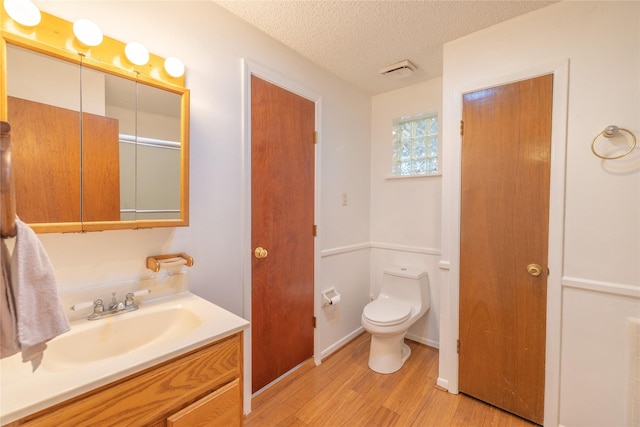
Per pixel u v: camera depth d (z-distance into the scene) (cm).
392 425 157
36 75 96
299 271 205
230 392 103
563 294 147
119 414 77
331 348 235
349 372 206
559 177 146
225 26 154
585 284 141
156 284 128
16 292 69
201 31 144
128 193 117
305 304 211
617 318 135
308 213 211
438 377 191
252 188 171
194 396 93
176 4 135
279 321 192
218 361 100
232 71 158
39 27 97
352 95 251
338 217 240
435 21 161
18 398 64
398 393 183
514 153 159
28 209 95
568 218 145
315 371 207
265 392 182
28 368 77
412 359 223
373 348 211
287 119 192
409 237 254
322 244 224
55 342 94
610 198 135
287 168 194
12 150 92
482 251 171
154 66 125
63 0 104
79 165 105
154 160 123
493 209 166
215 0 145
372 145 276
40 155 97
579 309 143
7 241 84
